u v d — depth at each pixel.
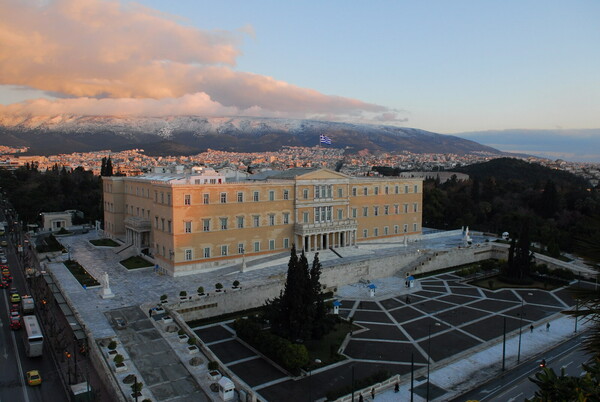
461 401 56.19
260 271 102.62
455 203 187.25
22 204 177.75
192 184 100.44
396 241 142.75
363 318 85.12
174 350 64.44
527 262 112.31
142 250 116.94
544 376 24.33
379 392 57.94
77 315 71.75
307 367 63.12
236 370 62.66
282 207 115.75
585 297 19.64
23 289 95.88
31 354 63.25
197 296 82.56
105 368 57.47
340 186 127.25
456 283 110.62
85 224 172.88
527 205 194.00
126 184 135.62
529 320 85.56
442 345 73.25
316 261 72.00
